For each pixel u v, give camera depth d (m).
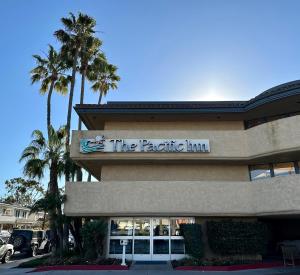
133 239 17.61
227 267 14.74
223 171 19.27
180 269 14.88
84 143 18.33
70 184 17.78
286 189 15.76
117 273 13.87
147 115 19.61
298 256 15.88
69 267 15.32
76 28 28.31
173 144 18.16
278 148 16.64
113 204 17.34
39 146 22.41
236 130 19.84
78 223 20.50
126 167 19.48
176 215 17.16
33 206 19.02
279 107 18.52
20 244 24.72
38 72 30.20
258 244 16.47
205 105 18.94
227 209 17.08
